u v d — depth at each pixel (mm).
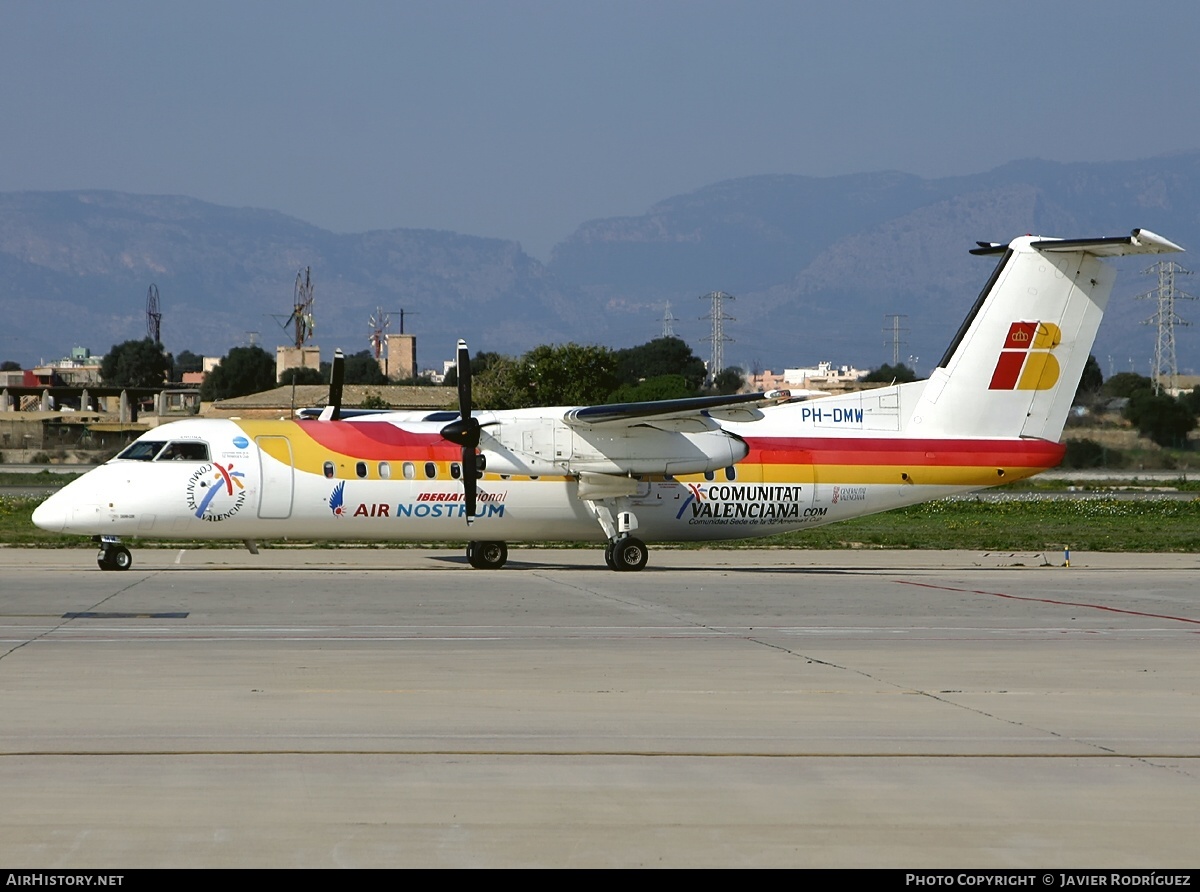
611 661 50781
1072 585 86812
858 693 44656
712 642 56656
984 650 55250
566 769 33906
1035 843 28281
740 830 29000
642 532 98625
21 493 183000
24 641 53594
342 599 71125
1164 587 85562
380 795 31203
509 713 40531
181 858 26562
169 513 88688
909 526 155500
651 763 34625
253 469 90250
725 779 33125
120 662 48625
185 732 37250
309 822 29062
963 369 100688
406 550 116000
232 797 30812
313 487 91250
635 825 29250
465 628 59969
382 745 36125
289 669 47750
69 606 65750
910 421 101312
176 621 60781
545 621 63094
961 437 100688
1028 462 100875
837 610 69875
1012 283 100125
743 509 98688
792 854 27438
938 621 65500
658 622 63406
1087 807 30969
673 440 94312
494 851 27375
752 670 49188
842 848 27875
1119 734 38594
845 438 100188
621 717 40188
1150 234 94938
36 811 29438
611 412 89688
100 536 88750
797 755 35688
